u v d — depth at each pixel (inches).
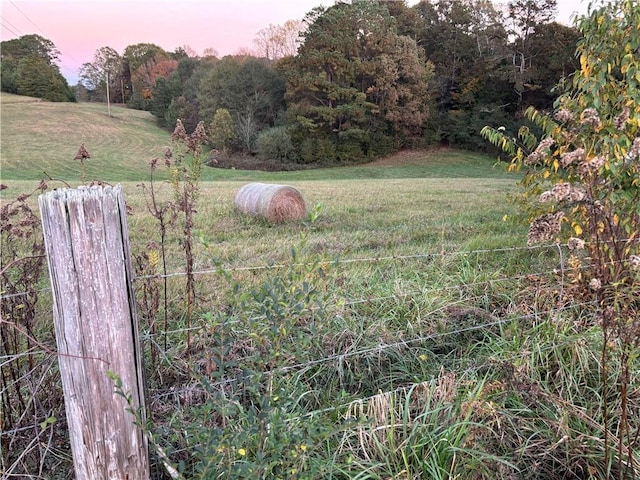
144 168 1207.6
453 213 363.3
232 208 383.6
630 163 94.9
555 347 103.8
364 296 138.5
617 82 122.0
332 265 93.0
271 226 319.6
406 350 114.6
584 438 83.9
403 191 596.4
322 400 93.7
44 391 81.0
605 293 76.0
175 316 128.0
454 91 1715.1
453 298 141.0
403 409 86.6
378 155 1603.1
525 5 1515.7
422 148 1674.5
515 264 179.2
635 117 104.7
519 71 1541.6
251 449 61.7
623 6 117.0
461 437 81.0
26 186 607.5
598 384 97.4
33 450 75.4
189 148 103.6
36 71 2178.9
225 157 1494.8
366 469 72.2
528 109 128.0
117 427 61.4
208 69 1822.1
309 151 1488.7
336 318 118.3
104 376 59.8
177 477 61.4
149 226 286.8
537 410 90.0
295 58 1546.5
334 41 1480.1
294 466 59.9
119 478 62.6
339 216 354.9
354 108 1492.4
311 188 668.7
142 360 66.3
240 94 1635.1
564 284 127.4
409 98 1587.1
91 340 58.6
